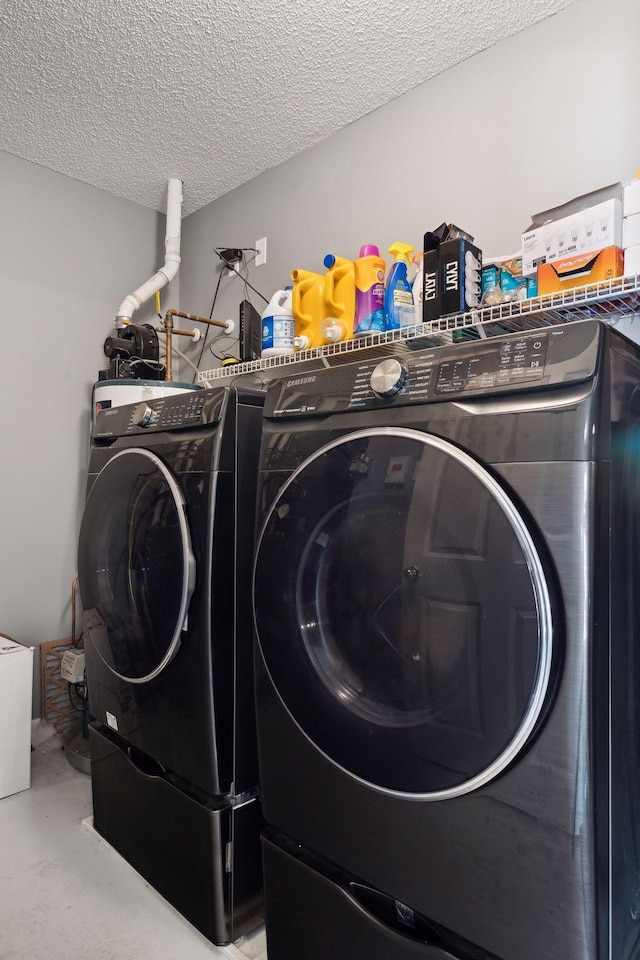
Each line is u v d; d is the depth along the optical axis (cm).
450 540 89
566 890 78
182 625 137
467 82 189
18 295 256
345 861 105
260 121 225
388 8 168
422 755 92
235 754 138
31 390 260
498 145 181
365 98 210
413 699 94
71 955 137
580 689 77
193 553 137
